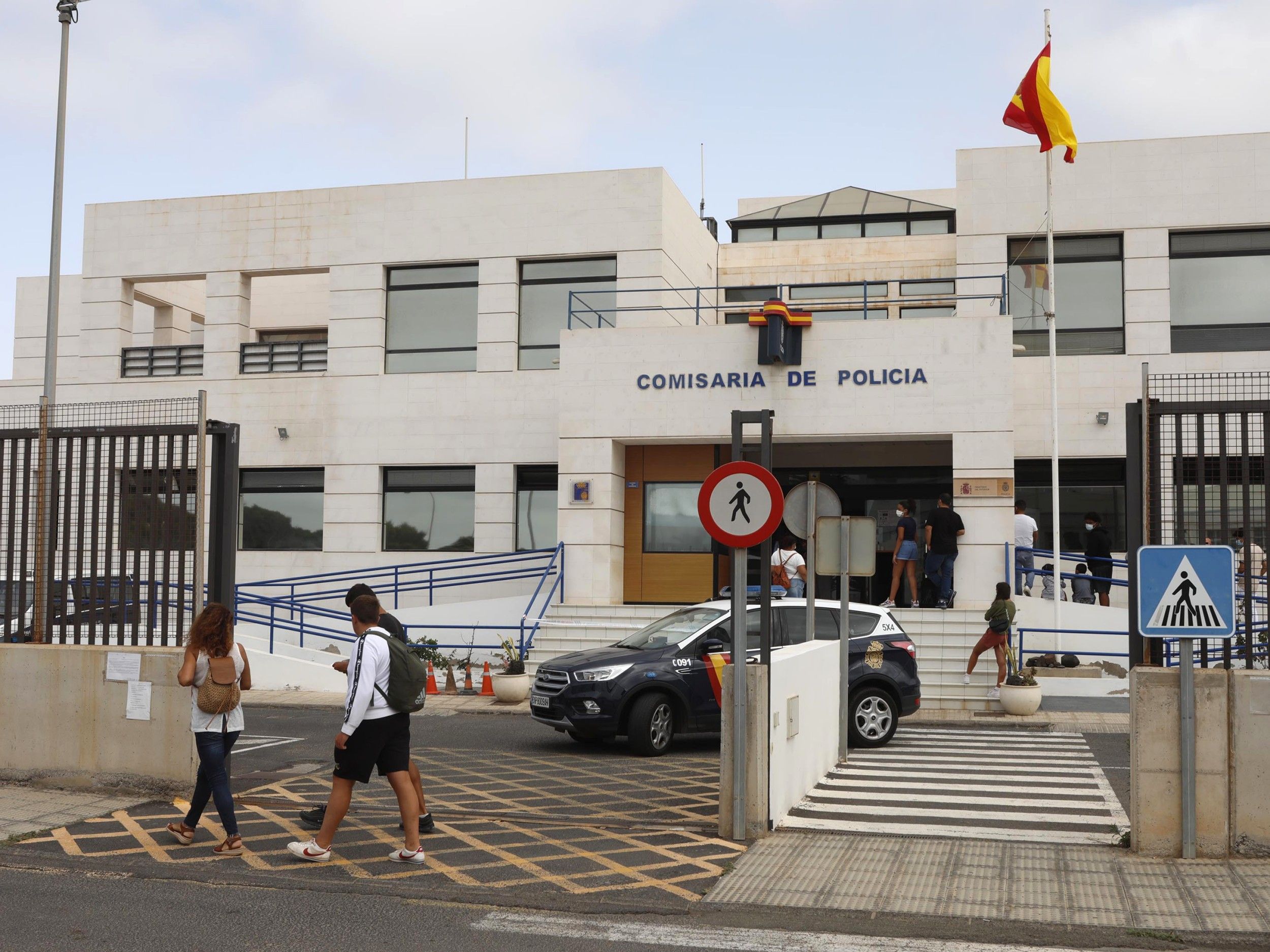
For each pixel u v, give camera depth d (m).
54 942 6.12
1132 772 8.16
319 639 22.70
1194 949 6.20
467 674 19.19
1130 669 8.28
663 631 14.14
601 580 21.31
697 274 26.61
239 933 6.29
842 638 12.65
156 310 29.08
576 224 24.09
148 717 9.78
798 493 12.40
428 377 24.56
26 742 10.05
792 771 9.81
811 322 20.48
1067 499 22.41
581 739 14.09
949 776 11.48
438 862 7.86
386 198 25.02
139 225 26.22
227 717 8.17
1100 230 22.47
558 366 24.23
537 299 24.45
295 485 25.23
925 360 20.09
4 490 10.73
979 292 22.89
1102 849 8.23
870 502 23.03
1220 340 22.05
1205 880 7.38
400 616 21.75
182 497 9.96
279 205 25.56
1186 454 8.59
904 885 7.31
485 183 24.59
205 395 9.94
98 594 10.51
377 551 24.50
